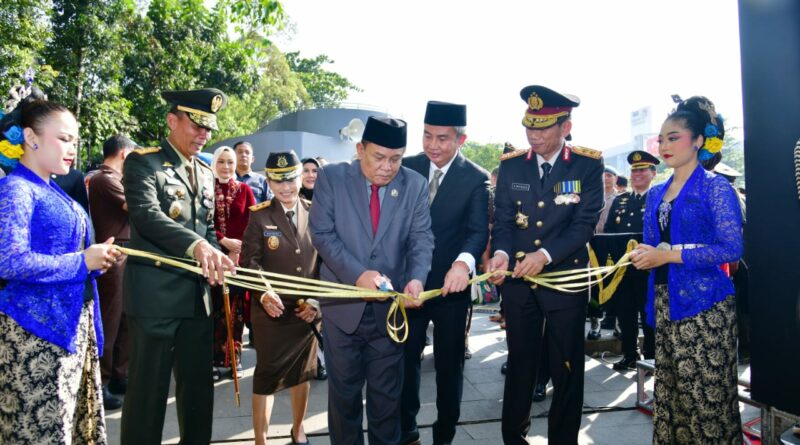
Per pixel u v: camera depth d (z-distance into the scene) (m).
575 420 2.81
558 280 2.64
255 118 28.06
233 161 4.49
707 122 2.47
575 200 2.82
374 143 2.33
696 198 2.44
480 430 3.47
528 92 2.79
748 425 3.48
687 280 2.44
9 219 1.89
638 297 4.69
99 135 16.23
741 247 2.28
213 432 3.46
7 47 12.12
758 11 2.25
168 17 19.62
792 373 2.22
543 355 3.66
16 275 1.87
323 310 2.50
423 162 3.23
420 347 3.07
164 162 2.64
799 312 2.18
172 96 2.64
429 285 3.00
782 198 2.22
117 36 16.69
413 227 2.63
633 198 5.88
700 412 2.40
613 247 3.86
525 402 2.88
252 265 3.16
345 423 2.49
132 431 2.50
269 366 3.03
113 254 2.16
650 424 3.54
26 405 1.95
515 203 2.99
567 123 2.88
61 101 15.01
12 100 2.19
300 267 3.17
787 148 2.19
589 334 5.79
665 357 2.58
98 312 2.36
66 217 2.12
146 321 2.50
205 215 2.81
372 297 2.30
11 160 2.04
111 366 4.07
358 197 2.53
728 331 2.41
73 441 2.29
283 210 3.26
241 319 3.88
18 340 1.95
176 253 2.38
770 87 2.23
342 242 2.53
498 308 8.01
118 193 4.03
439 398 3.04
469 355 5.16
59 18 15.82
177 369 2.68
